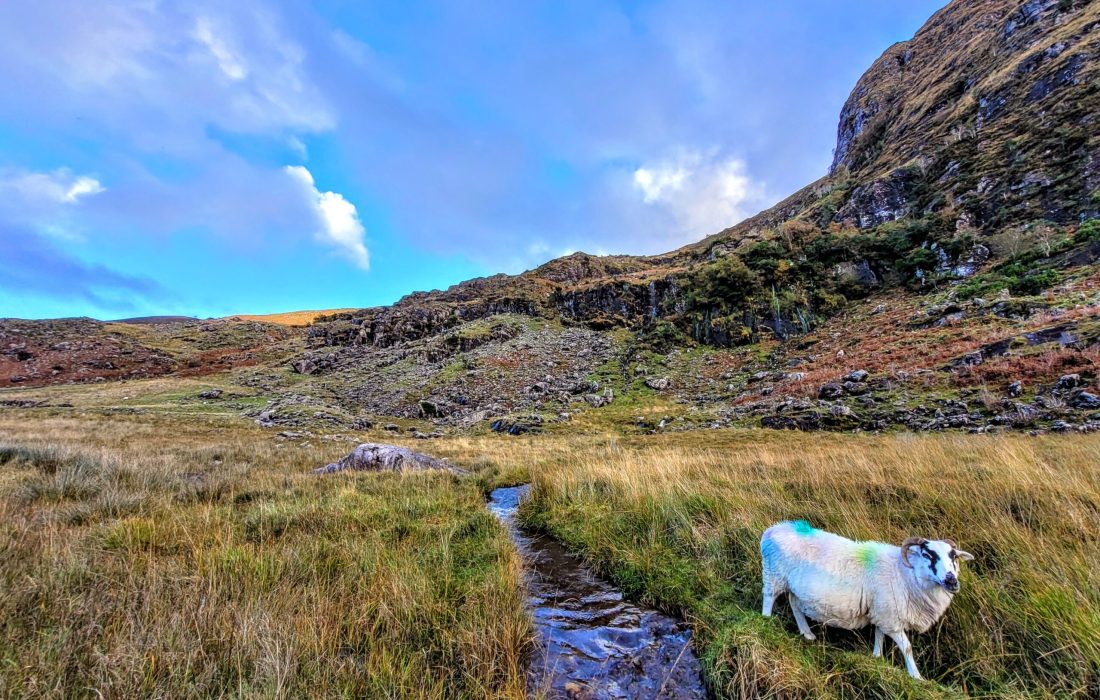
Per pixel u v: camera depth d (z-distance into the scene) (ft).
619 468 34.30
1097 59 170.09
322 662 11.69
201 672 10.85
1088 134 151.64
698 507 23.21
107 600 13.69
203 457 53.62
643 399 137.49
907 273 165.89
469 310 266.36
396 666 12.03
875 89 361.71
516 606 15.64
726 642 12.72
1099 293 95.04
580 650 14.16
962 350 91.97
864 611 12.25
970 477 23.82
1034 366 73.92
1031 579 13.17
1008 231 144.97
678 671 13.08
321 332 305.94
